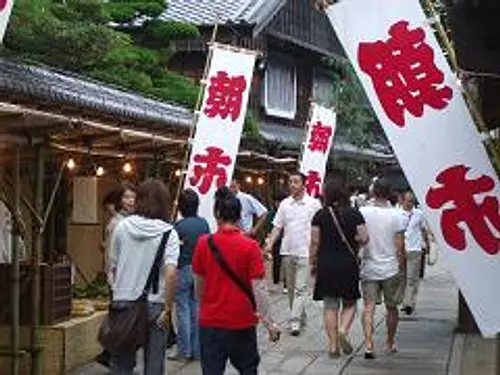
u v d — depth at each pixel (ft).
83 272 42.06
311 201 40.14
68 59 43.04
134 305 22.75
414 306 48.62
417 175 20.30
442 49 20.21
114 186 44.06
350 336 40.57
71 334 31.24
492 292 19.94
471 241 20.03
